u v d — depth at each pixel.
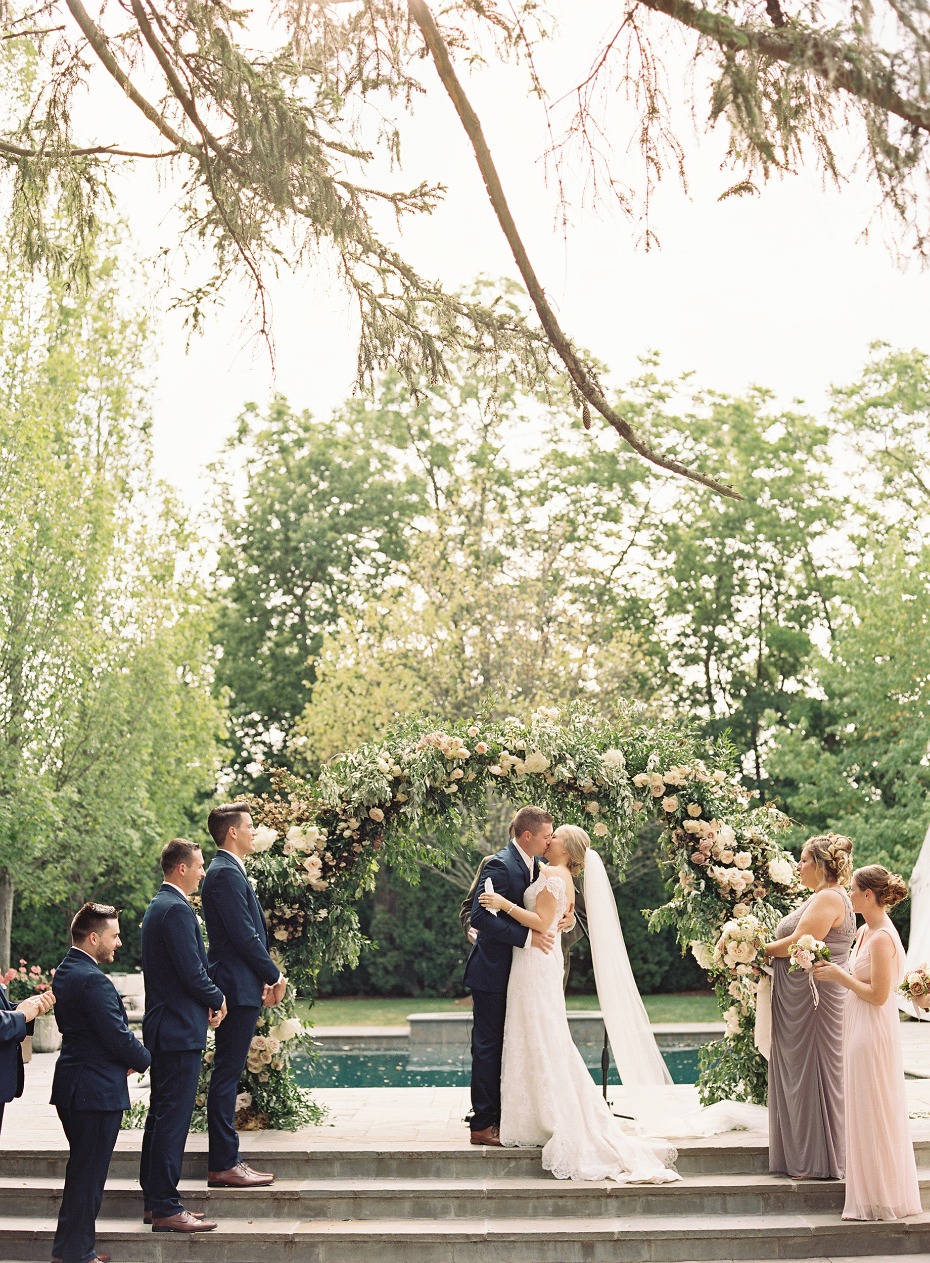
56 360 17.22
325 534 25.92
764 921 7.44
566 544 22.30
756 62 3.88
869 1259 5.79
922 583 18.88
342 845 7.68
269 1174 6.42
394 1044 15.61
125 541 18.17
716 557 24.84
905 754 18.30
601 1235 5.86
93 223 5.95
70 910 18.98
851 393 23.58
